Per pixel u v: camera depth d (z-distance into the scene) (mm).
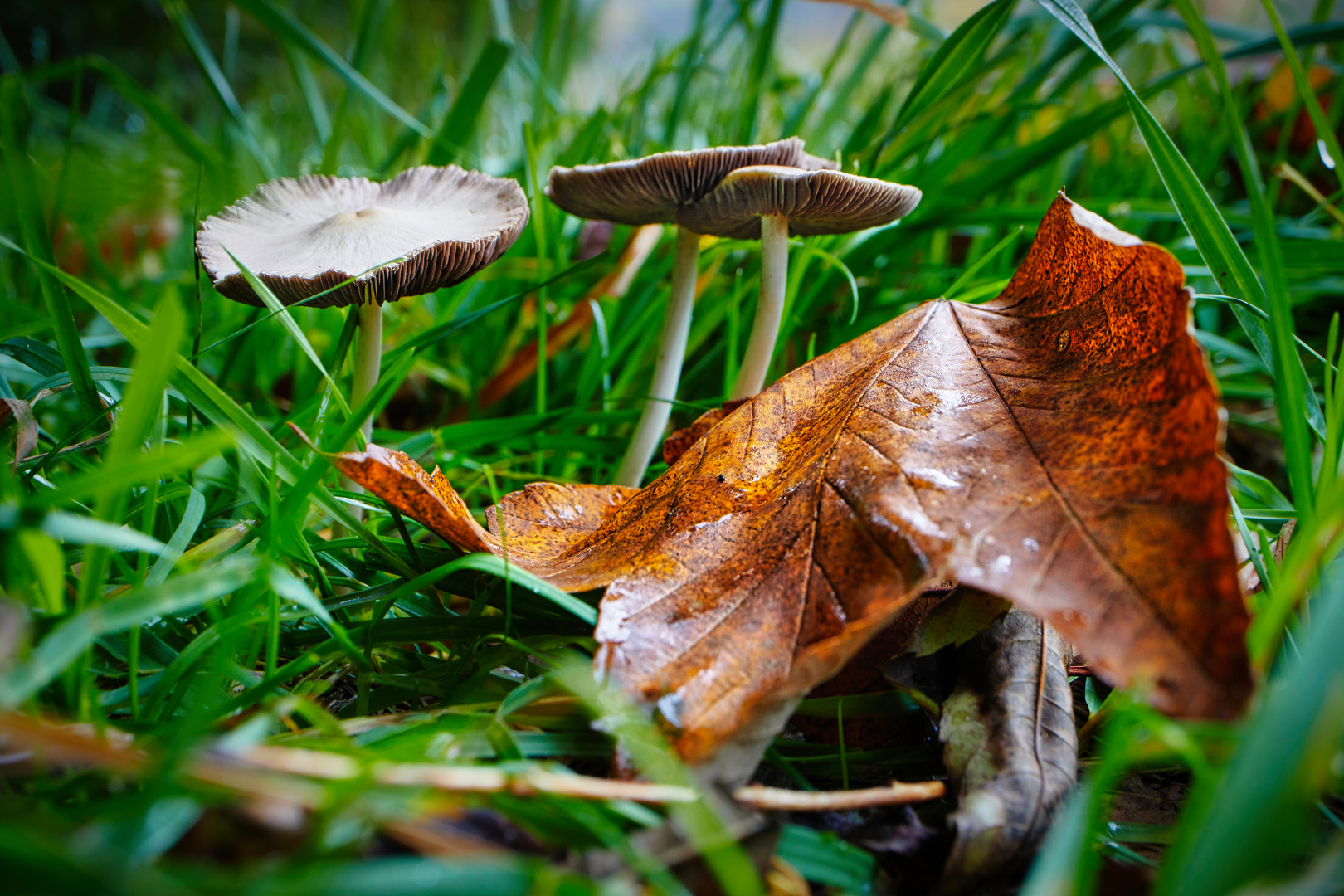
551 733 128
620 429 204
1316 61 259
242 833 92
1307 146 258
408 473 136
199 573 114
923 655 135
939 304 151
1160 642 109
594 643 136
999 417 136
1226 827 78
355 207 175
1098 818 126
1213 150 248
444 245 155
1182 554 113
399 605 144
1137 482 124
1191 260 218
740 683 122
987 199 243
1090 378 135
